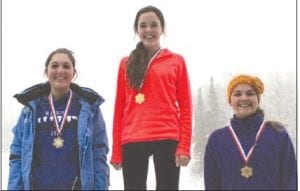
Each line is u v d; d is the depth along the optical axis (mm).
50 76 3760
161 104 3639
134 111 3676
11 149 3764
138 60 3734
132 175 3605
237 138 3525
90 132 3680
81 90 3879
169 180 3564
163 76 3678
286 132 3500
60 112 3754
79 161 3605
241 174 3430
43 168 3596
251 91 3557
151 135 3576
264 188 3365
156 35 3789
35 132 3682
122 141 3697
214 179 3584
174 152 3592
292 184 3400
